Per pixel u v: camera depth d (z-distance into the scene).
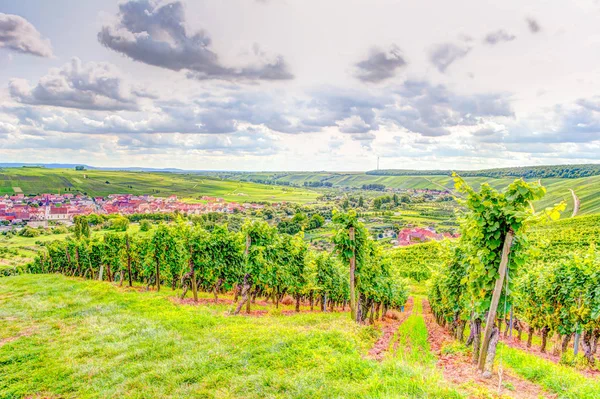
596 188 144.38
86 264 46.97
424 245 98.50
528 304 21.14
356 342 14.77
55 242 56.56
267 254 26.70
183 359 12.66
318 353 12.50
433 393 8.88
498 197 10.21
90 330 17.12
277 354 12.68
